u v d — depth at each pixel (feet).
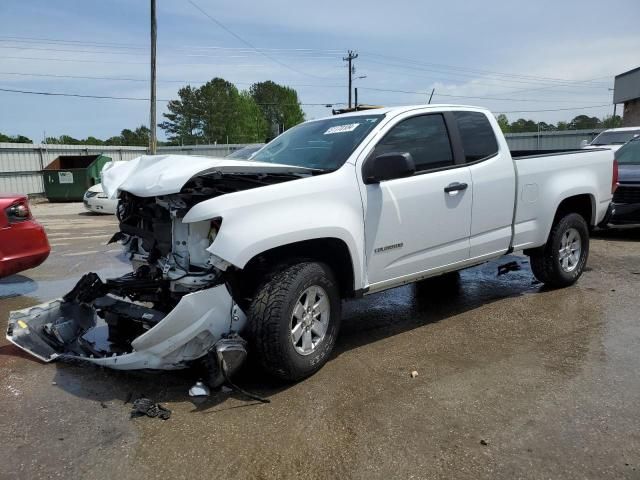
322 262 12.32
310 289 12.00
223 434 9.98
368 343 14.60
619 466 8.75
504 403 10.94
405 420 10.37
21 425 10.42
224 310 11.10
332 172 12.67
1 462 9.18
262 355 11.40
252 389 11.85
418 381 12.07
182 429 10.18
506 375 12.26
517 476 8.57
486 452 9.25
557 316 16.34
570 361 12.93
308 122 16.85
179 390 11.84
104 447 9.61
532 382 11.85
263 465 9.02
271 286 11.38
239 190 11.96
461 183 15.06
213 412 10.82
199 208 10.75
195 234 11.27
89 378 12.54
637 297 18.13
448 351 13.83
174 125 297.94
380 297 19.24
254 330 11.30
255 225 10.96
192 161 11.59
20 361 13.64
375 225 13.20
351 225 12.55
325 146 14.19
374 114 14.79
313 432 10.00
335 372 12.67
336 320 12.75
